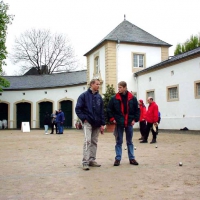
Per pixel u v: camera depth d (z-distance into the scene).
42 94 35.91
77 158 7.72
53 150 9.72
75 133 21.16
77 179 5.17
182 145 10.38
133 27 28.39
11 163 7.05
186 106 19.19
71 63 52.38
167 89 21.27
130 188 4.48
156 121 11.37
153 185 4.64
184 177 5.16
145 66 26.55
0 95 36.59
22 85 36.84
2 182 5.04
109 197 4.02
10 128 36.09
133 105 6.60
